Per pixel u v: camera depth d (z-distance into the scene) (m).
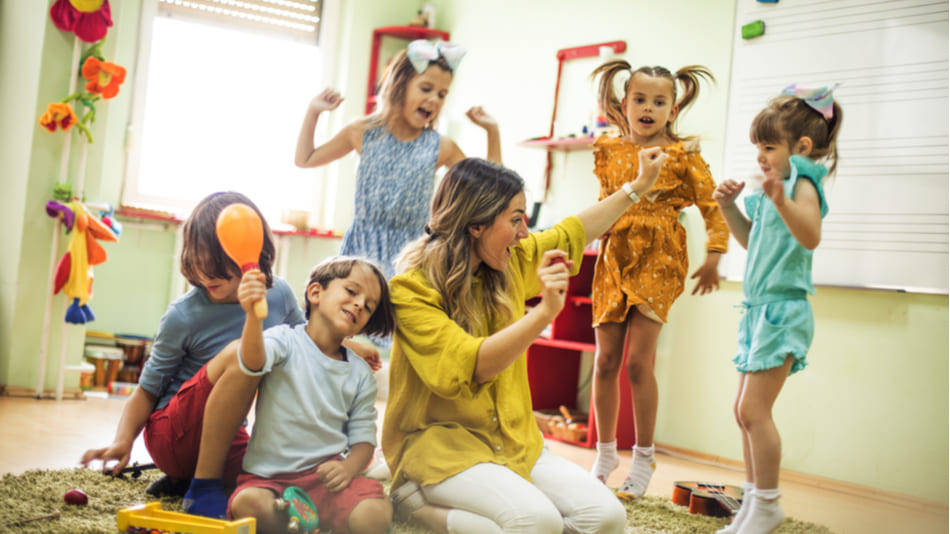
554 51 4.28
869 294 3.09
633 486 2.44
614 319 2.48
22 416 2.95
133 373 4.18
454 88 4.90
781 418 3.30
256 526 1.54
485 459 1.61
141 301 4.52
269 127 4.89
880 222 3.08
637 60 3.88
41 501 1.75
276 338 1.67
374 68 4.93
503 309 1.71
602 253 2.55
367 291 1.67
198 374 1.75
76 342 3.54
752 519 1.93
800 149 2.07
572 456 3.29
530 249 1.83
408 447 1.70
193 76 4.68
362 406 1.72
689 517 2.22
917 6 3.03
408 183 2.48
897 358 3.01
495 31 4.64
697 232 3.60
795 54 3.34
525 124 4.41
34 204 3.41
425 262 1.69
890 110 3.08
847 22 3.20
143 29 4.51
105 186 4.43
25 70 3.45
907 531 2.44
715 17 3.60
